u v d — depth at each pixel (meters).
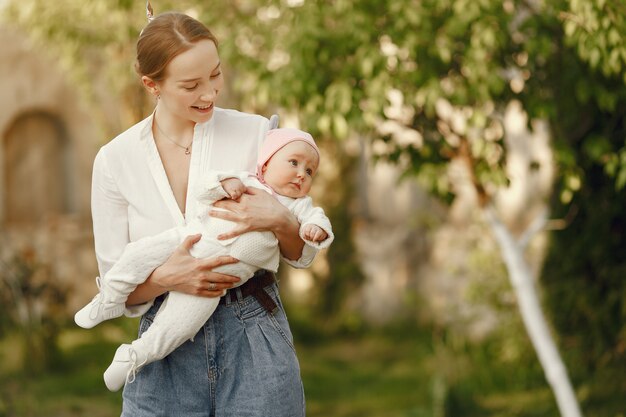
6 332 8.83
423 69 5.26
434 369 8.54
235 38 5.70
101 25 7.87
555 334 7.22
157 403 2.96
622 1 4.71
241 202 2.85
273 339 2.97
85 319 2.96
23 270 9.28
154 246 2.86
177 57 2.69
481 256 8.17
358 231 11.16
